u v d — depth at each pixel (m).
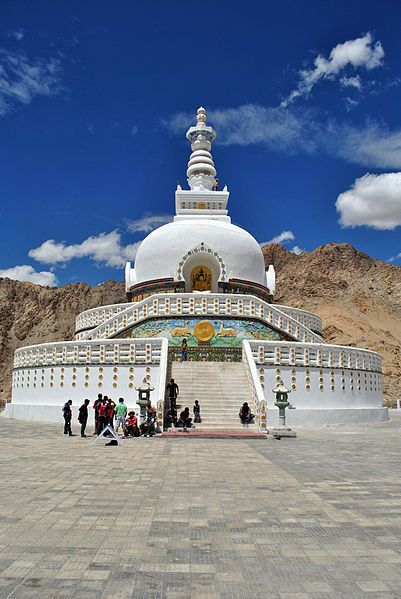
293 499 8.84
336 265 125.12
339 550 6.30
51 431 20.64
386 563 5.89
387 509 8.22
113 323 28.56
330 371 25.34
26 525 7.17
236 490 9.49
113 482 10.09
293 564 5.84
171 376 23.41
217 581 5.35
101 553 6.10
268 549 6.31
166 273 32.94
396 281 121.69
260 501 8.67
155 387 23.47
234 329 27.67
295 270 127.44
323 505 8.45
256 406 20.50
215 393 22.27
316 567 5.75
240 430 19.47
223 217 37.28
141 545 6.39
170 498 8.80
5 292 117.75
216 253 32.53
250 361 22.83
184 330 27.58
